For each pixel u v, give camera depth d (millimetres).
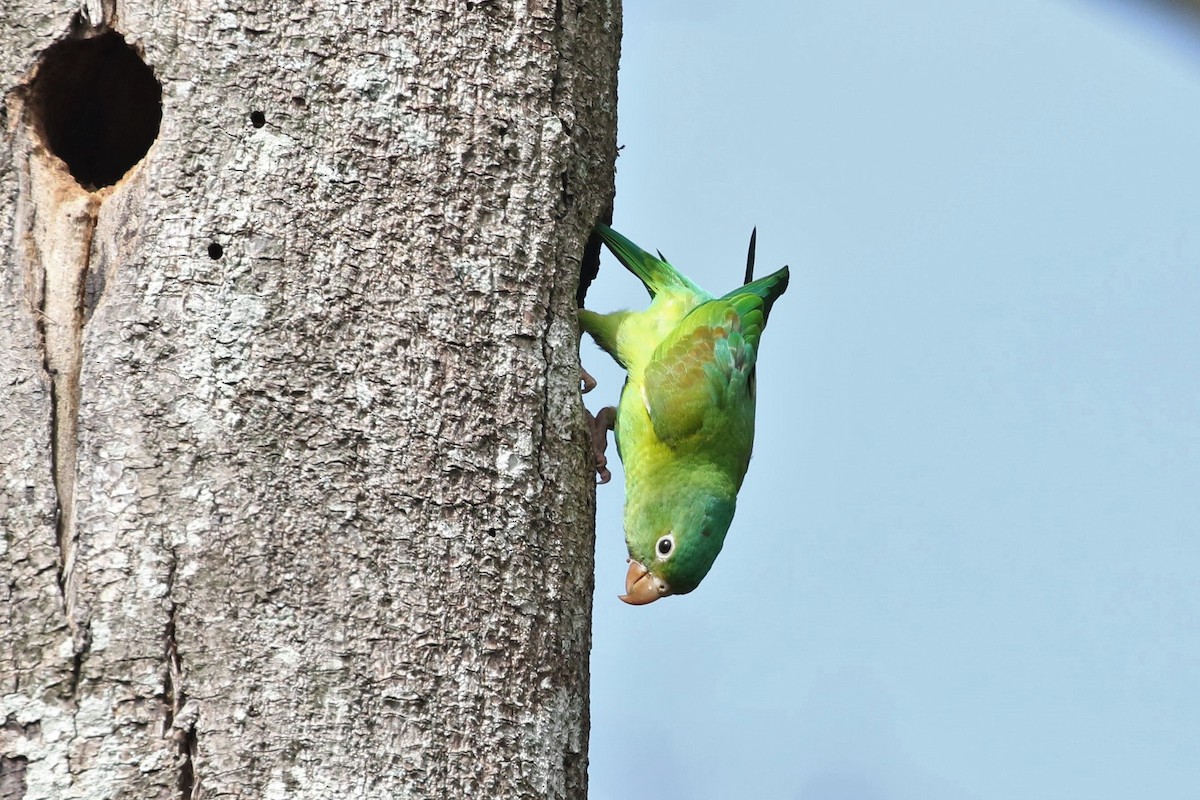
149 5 11289
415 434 11141
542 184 12422
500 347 11797
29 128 11320
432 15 12000
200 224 10938
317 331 10984
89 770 9859
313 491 10656
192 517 10391
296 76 11383
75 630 10109
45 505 10328
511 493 11562
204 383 10625
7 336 10656
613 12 13984
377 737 10367
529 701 11234
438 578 10969
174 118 11125
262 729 10102
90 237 11031
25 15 11375
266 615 10320
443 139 11867
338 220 11266
